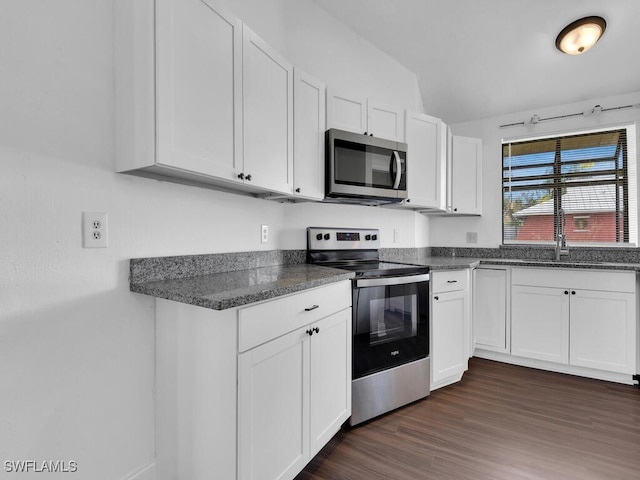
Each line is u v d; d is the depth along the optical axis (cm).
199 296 106
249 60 147
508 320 288
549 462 155
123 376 124
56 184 106
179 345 125
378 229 278
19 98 97
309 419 144
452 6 238
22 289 99
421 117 260
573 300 261
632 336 241
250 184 148
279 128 169
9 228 96
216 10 129
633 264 255
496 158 338
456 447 167
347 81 260
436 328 229
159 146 108
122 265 124
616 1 220
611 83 279
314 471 149
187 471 125
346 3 239
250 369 113
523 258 322
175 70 113
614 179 297
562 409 206
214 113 129
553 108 312
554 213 322
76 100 110
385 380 196
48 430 104
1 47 93
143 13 110
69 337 109
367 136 219
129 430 126
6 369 96
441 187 274
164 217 140
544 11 234
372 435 177
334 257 240
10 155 96
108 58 118
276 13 210
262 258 199
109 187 119
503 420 193
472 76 299
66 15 107
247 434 111
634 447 167
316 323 149
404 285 207
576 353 260
